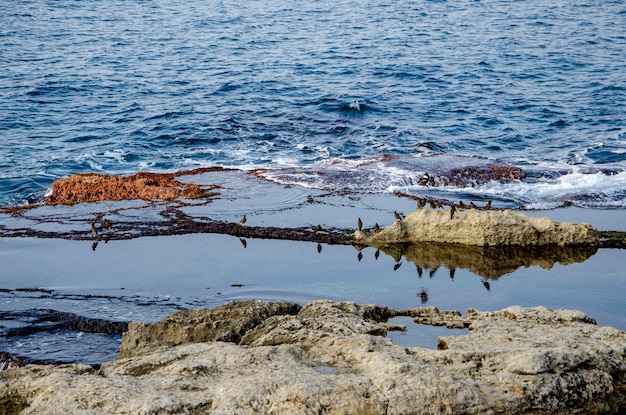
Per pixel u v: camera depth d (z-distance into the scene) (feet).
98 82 203.82
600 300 84.84
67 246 101.55
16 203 125.70
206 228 106.73
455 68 216.54
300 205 115.24
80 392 52.90
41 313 82.74
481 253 99.81
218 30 269.64
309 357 59.00
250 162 141.28
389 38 255.50
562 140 155.84
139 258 97.76
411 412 52.65
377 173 127.85
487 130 163.53
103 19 289.74
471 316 73.31
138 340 69.46
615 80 201.98
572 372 57.62
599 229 106.52
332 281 90.89
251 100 183.93
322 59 228.02
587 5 307.58
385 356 56.95
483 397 54.29
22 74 211.41
